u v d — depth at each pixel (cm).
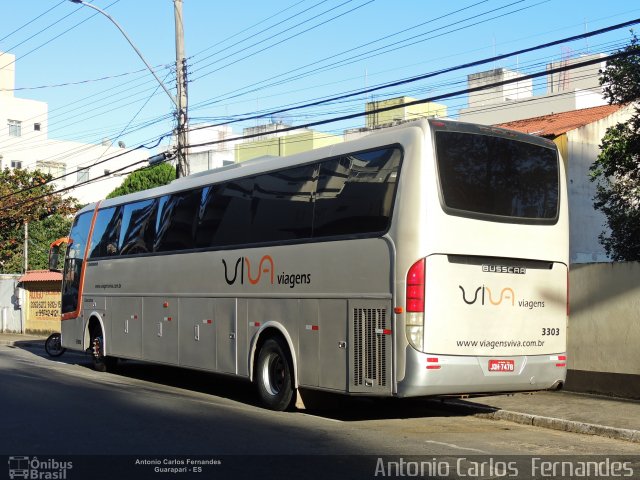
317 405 1114
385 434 926
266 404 1123
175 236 1392
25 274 3447
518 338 947
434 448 837
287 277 1084
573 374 1271
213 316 1252
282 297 1090
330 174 1030
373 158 960
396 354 886
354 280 958
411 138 909
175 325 1362
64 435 888
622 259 1525
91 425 957
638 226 1498
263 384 1130
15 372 1642
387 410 1172
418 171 894
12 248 4097
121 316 1564
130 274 1538
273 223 1130
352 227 973
